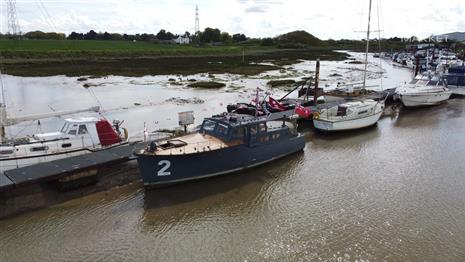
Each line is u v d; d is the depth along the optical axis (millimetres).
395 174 24109
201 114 38906
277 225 17828
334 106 36031
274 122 27766
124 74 72938
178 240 16500
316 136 32906
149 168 19984
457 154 28094
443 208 19547
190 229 17406
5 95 48656
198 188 21469
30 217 17781
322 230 17359
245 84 62812
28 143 20891
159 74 74312
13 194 18109
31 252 15336
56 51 103875
